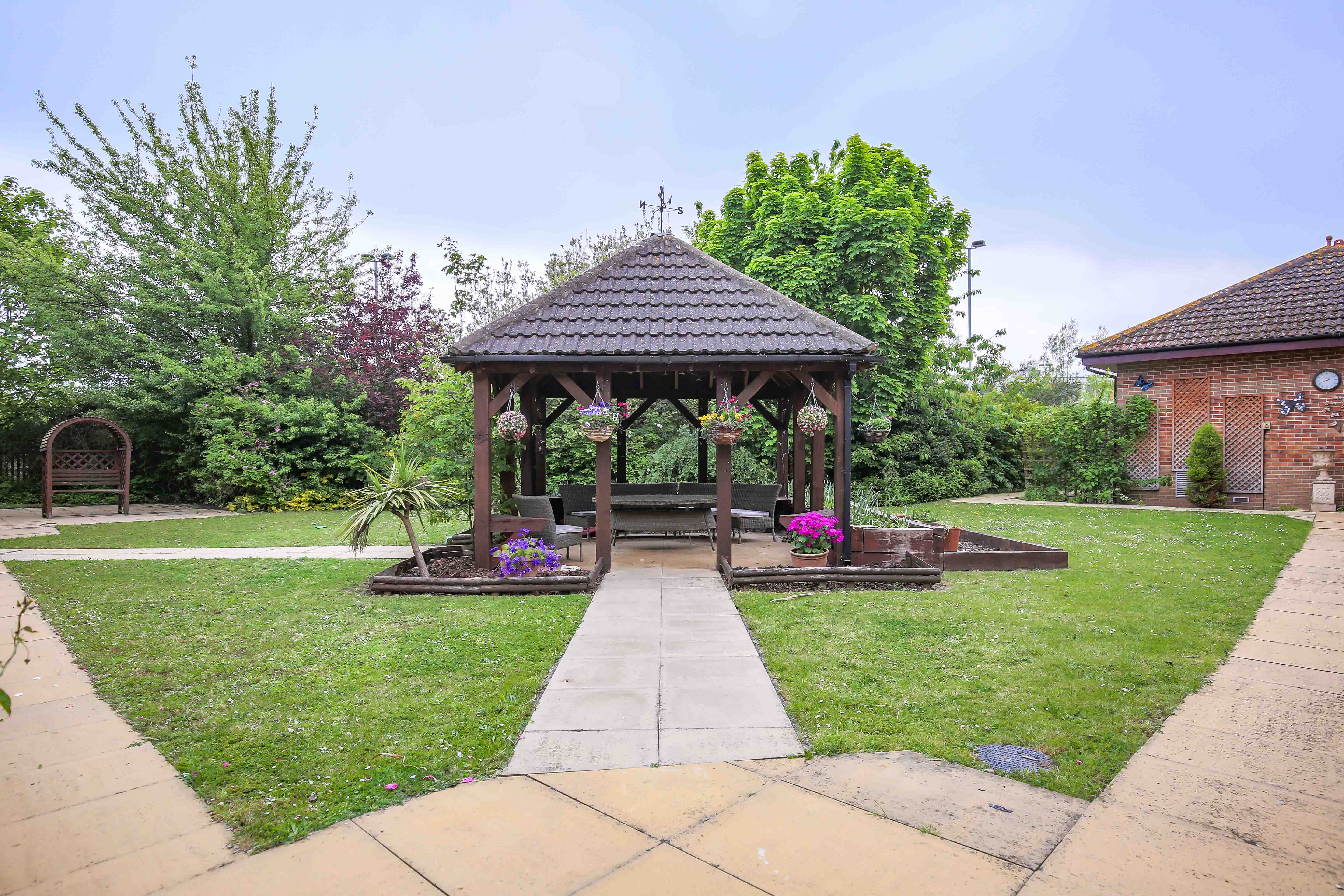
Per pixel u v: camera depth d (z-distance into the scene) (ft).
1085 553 27.78
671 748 10.48
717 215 61.57
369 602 20.33
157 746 10.64
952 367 72.02
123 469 50.21
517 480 31.53
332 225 63.31
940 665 14.12
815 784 9.32
